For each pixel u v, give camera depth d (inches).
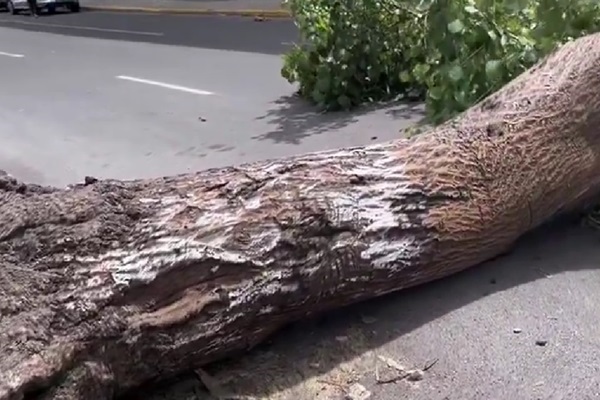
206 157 273.7
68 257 110.5
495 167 150.3
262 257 122.0
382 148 146.3
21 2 1275.8
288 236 124.7
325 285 130.3
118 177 258.1
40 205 117.0
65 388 102.0
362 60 328.2
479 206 147.8
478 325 139.1
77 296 107.0
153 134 315.6
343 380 126.5
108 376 107.4
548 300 145.3
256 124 316.8
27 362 98.2
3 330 100.9
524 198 153.8
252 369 129.3
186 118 340.8
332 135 286.5
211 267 117.7
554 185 157.6
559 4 190.9
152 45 634.2
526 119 155.9
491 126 153.8
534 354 129.4
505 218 152.3
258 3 931.3
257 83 409.1
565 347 130.5
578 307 142.3
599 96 160.1
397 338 137.2
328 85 325.7
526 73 170.4
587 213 175.8
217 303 117.6
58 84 470.6
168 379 123.3
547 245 167.5
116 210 117.4
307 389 124.3
